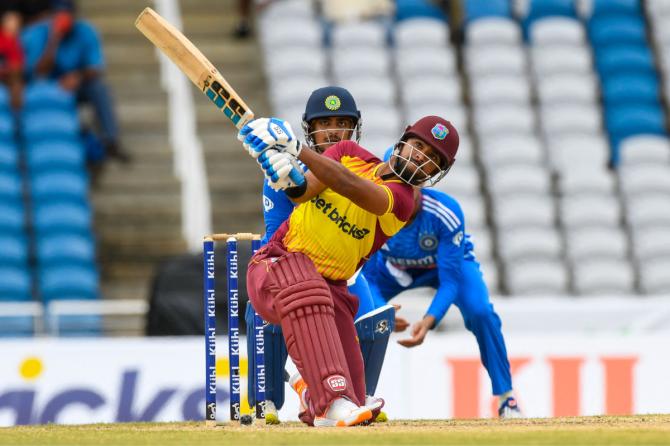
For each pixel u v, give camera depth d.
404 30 46.53
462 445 12.12
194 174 41.41
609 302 31.61
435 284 22.28
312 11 47.94
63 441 13.39
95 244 40.38
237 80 46.41
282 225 16.39
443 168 15.90
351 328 16.53
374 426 15.86
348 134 18.70
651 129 45.59
